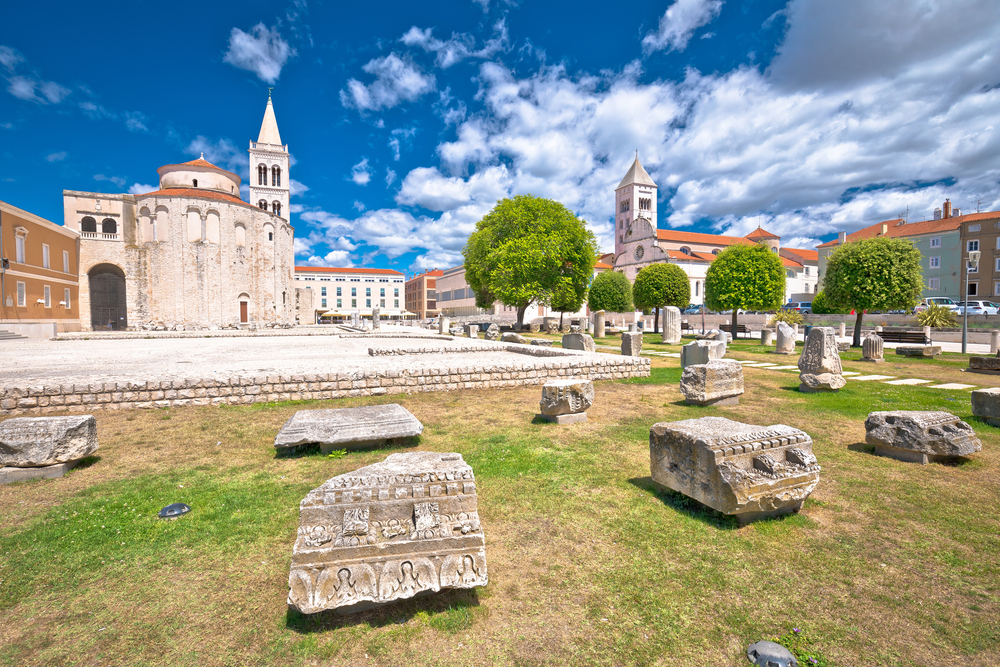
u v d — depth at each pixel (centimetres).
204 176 4959
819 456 559
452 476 303
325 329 3988
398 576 269
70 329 3828
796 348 2200
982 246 4491
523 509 411
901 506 416
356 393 949
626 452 574
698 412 798
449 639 254
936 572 314
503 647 248
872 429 575
